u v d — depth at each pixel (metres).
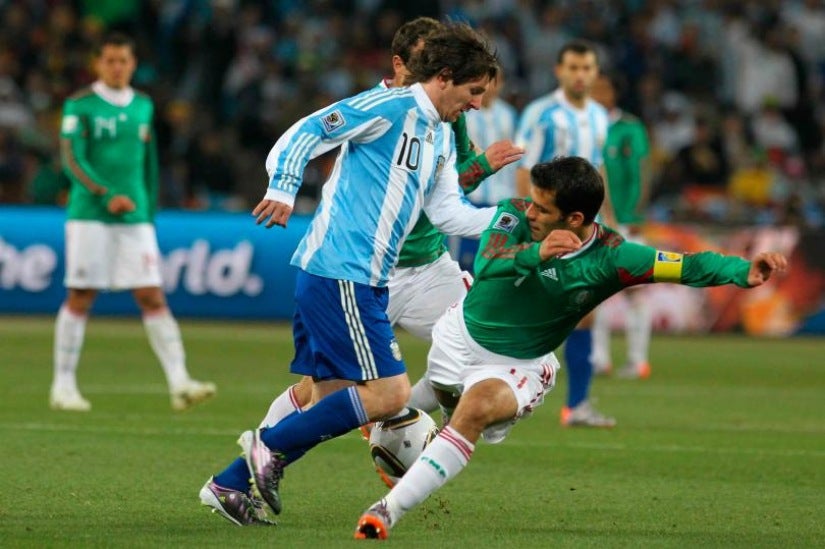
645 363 51.41
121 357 53.12
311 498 25.41
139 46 83.19
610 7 89.81
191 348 56.94
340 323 21.73
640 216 45.69
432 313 27.61
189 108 79.50
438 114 22.00
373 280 21.86
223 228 67.06
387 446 23.64
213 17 83.06
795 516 24.20
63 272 66.19
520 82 84.94
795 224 73.25
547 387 22.30
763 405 43.03
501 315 21.22
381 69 85.12
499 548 20.41
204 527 21.92
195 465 29.02
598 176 20.67
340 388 22.78
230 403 40.78
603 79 45.59
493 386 21.05
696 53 87.88
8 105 76.19
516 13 88.44
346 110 21.45
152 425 35.47
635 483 27.84
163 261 66.69
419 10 87.19
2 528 21.52
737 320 67.19
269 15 87.31
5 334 59.97
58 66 79.94
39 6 84.44
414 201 22.12
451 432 20.89
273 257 66.75
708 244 66.81
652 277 20.66
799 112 86.12
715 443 34.12
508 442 33.72
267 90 81.56
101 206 38.25
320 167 68.81
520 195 39.00
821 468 30.22
